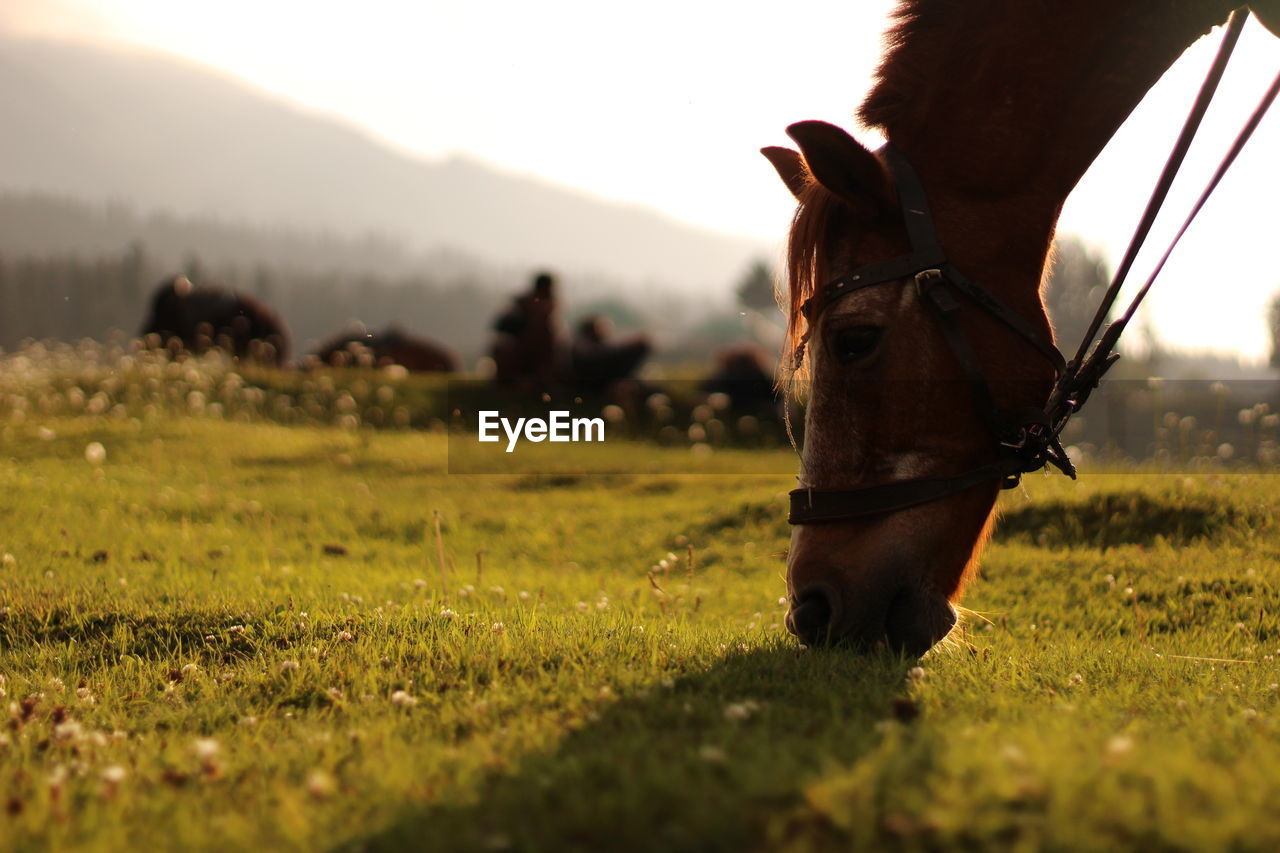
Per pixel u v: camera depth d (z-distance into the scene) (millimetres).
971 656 4293
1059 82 3758
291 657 4199
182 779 2609
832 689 3275
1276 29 3820
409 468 14492
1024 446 3607
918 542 3568
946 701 3268
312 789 2283
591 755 2467
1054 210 3801
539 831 2016
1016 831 1854
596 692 3299
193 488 11633
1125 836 1828
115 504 9992
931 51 3871
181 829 2178
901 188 3623
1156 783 2016
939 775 2109
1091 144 3809
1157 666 4328
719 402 19156
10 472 11289
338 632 4586
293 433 16891
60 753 2992
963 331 3549
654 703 3119
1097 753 2293
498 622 4637
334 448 15523
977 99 3768
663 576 8133
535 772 2377
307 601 5613
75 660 4500
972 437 3605
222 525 9539
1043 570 7238
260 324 25562
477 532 10047
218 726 3371
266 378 21156
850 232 3646
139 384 18875
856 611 3551
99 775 2613
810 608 3631
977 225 3664
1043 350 3654
